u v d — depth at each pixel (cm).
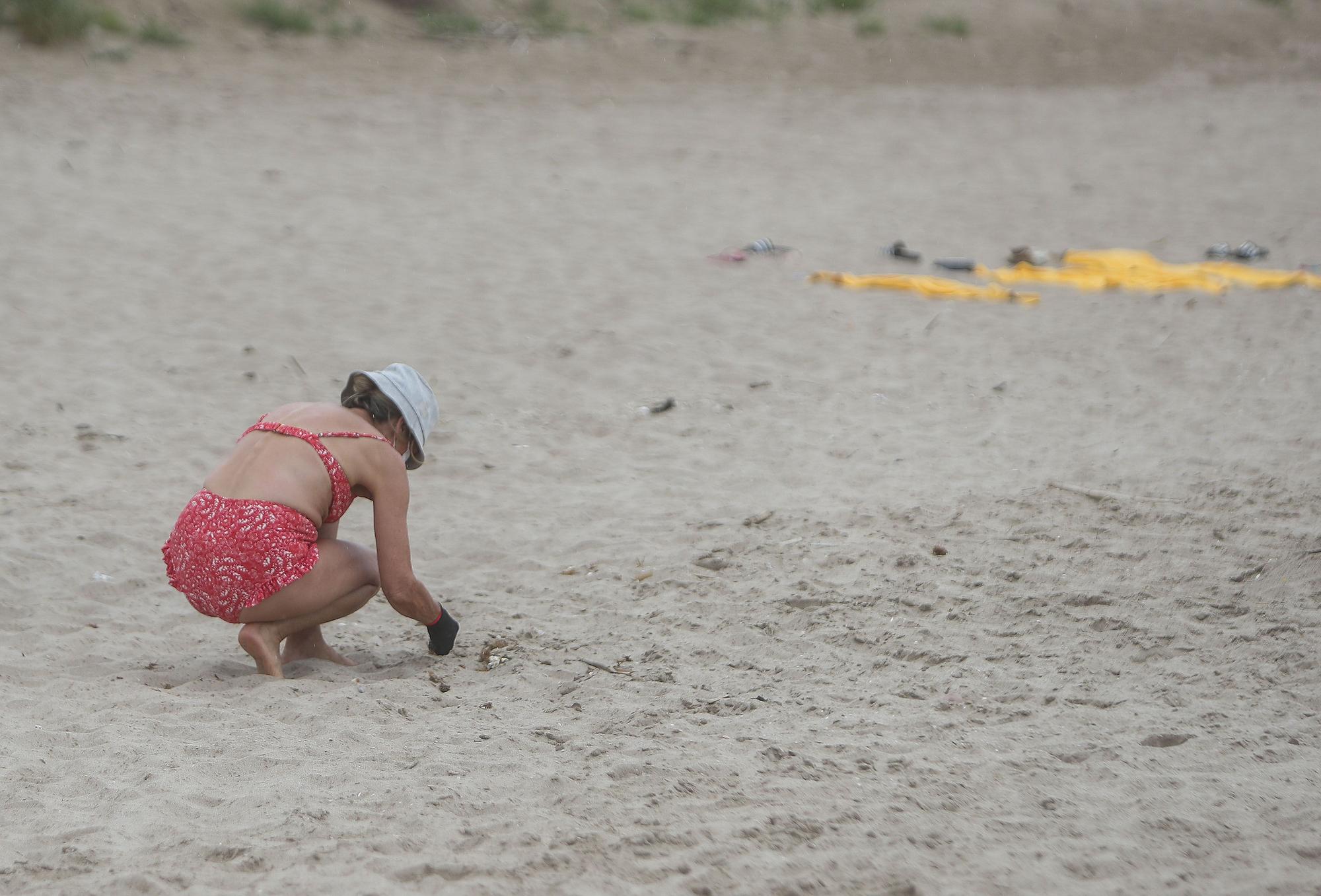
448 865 1031
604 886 1008
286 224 4216
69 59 6378
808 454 2420
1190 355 3080
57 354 2939
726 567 1859
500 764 1238
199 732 1317
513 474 2336
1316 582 1745
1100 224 4719
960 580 1773
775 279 3850
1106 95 7706
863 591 1742
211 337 3105
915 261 4100
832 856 1050
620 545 1970
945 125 6688
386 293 3541
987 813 1133
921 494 2147
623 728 1347
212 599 1470
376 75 6788
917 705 1405
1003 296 3669
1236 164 5888
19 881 1012
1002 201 5078
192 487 2225
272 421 1509
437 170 5159
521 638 1645
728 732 1334
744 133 6238
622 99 6819
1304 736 1298
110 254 3778
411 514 2142
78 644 1608
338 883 1002
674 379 2919
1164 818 1110
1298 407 2638
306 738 1303
